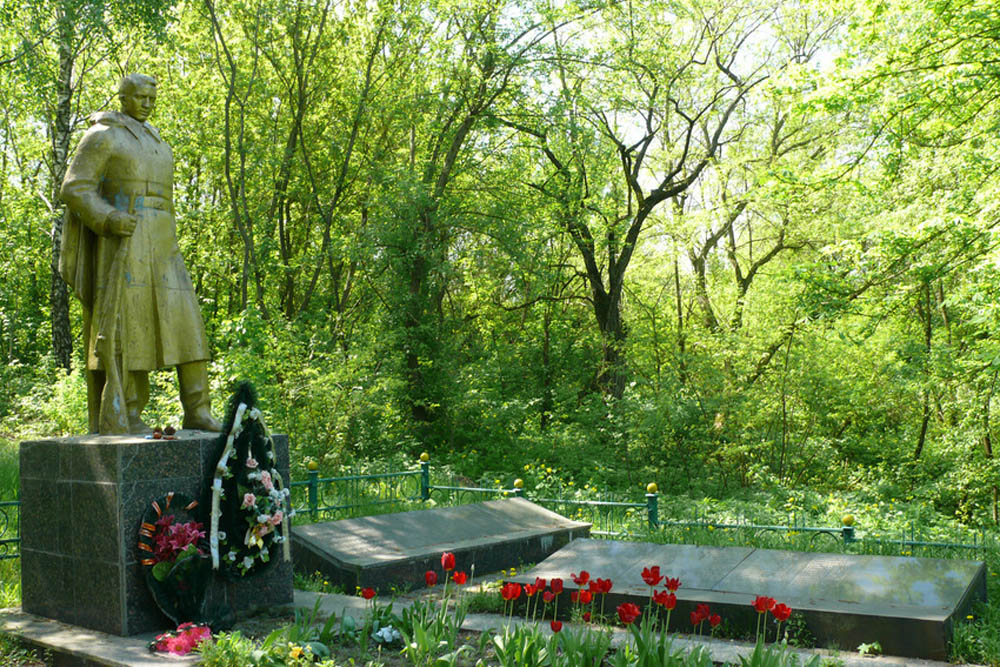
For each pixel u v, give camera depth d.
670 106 25.33
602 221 25.84
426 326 23.94
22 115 26.86
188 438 6.79
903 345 19.02
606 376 26.62
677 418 20.05
